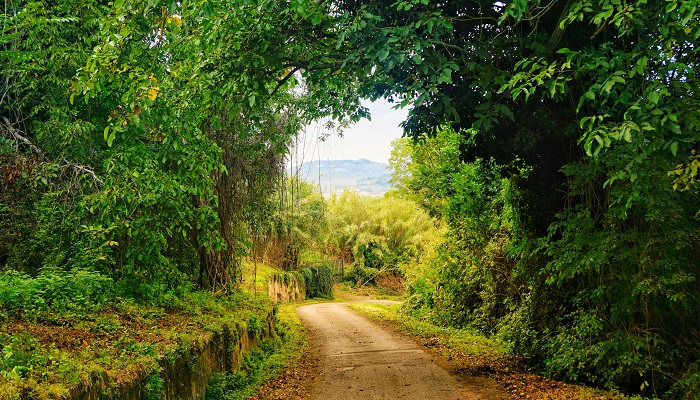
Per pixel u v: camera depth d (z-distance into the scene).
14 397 3.76
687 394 7.63
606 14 5.95
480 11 8.80
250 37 8.35
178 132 9.55
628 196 8.22
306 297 40.62
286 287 33.16
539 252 11.20
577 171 8.88
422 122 9.91
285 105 15.20
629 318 8.91
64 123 9.48
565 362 9.39
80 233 9.11
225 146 13.50
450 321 18.83
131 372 5.46
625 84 6.58
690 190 8.18
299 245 34.72
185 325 8.80
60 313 6.90
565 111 9.05
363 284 49.56
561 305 10.62
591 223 9.13
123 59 8.57
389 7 8.17
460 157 11.91
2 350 4.80
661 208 7.95
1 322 6.03
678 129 5.68
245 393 9.21
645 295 8.36
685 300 8.01
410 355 12.88
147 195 9.07
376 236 50.69
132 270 9.66
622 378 8.76
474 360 11.90
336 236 51.03
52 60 9.41
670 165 7.07
